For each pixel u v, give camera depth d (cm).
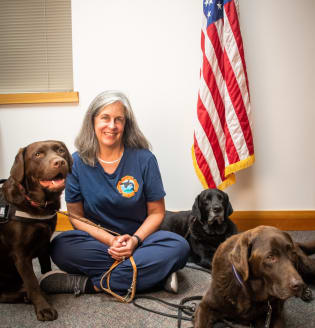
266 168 329
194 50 316
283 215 330
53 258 200
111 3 312
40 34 333
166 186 329
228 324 155
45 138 324
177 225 291
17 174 171
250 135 299
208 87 299
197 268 239
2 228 174
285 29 317
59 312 174
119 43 315
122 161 207
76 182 210
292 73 321
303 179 330
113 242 190
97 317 169
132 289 187
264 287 139
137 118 322
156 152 326
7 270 184
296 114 325
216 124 302
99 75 318
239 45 294
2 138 324
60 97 315
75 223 211
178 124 323
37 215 176
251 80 321
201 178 304
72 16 313
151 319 167
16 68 336
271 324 144
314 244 221
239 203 331
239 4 314
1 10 331
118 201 204
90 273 195
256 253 135
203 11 302
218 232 255
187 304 183
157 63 317
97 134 201
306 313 174
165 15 313
